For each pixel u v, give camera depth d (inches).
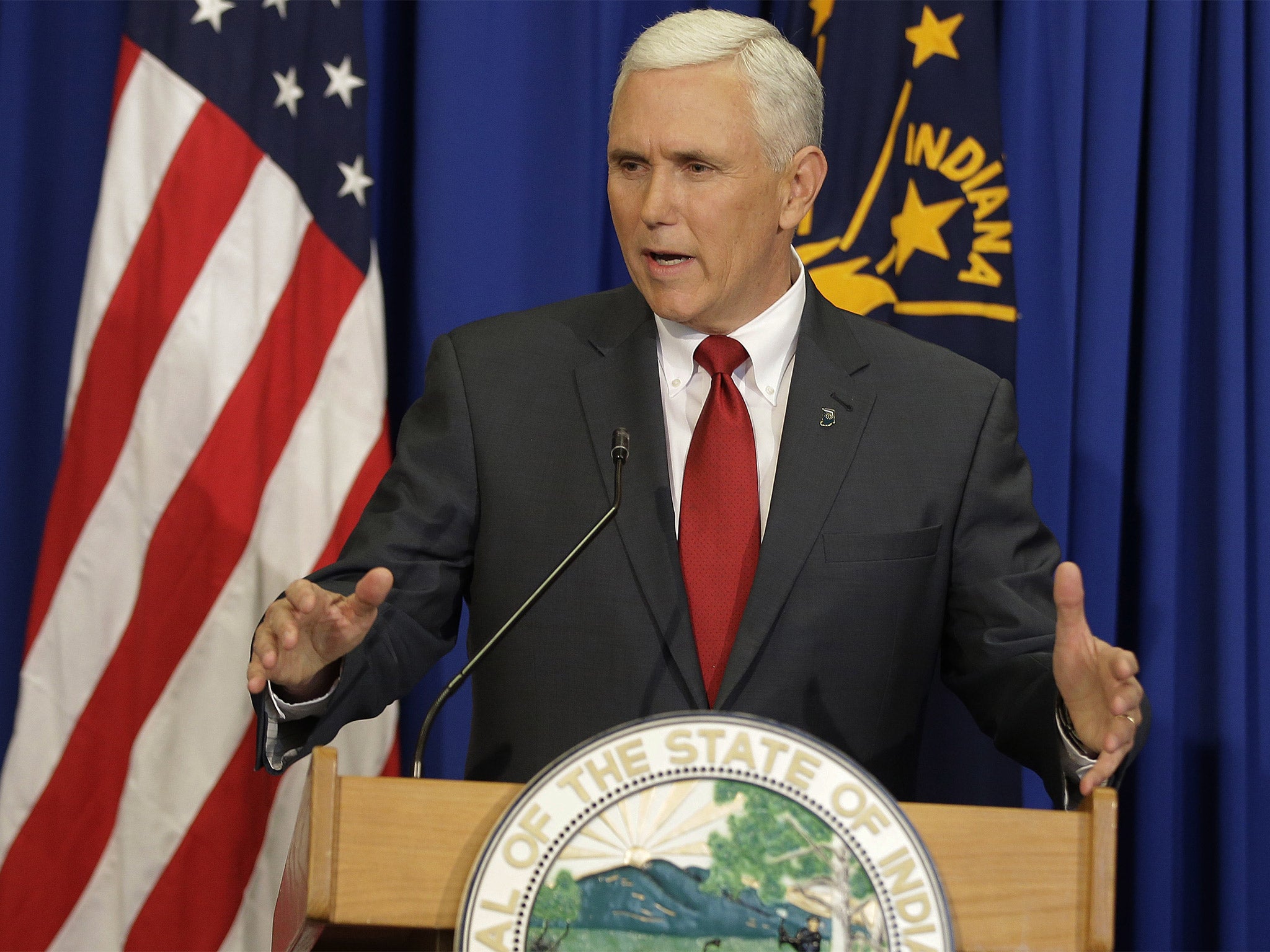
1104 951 162.6
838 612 247.4
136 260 371.6
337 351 381.1
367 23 422.0
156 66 377.1
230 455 366.6
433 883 161.6
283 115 384.5
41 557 367.9
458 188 399.5
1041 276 417.1
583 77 410.0
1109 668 180.1
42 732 359.6
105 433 366.9
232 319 371.2
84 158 411.2
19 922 351.6
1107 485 409.4
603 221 416.2
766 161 254.8
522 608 216.8
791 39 401.1
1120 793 413.7
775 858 158.7
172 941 351.9
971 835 165.9
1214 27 424.8
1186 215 419.2
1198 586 417.4
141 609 361.1
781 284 273.4
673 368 271.9
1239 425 409.4
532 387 272.2
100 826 358.3
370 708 222.7
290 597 180.5
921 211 389.1
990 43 396.2
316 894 158.4
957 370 278.4
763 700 240.8
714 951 155.3
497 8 406.3
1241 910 394.9
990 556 261.3
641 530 250.2
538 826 158.6
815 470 255.1
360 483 377.1
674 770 161.3
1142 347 419.2
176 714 359.3
